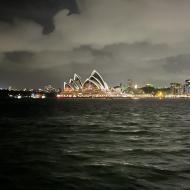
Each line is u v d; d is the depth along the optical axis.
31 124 69.12
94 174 21.95
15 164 25.59
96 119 85.94
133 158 28.06
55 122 75.00
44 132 52.31
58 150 32.94
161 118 91.06
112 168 23.88
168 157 28.56
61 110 139.00
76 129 57.88
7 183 19.78
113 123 72.44
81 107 174.12
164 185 19.05
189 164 25.30
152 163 25.77
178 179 20.41
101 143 38.62
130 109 154.38
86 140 41.75
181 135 47.66
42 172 22.61
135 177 21.02
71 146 36.00
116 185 19.16
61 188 18.75
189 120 82.38
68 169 23.62
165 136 46.41
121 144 37.66
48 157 28.75
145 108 167.50
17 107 169.12
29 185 19.34
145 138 43.91
